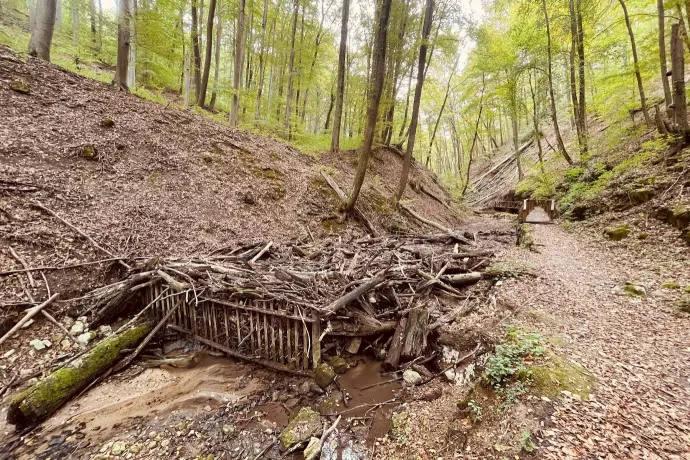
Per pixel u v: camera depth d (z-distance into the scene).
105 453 3.93
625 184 11.60
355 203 14.25
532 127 33.81
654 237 8.55
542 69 18.53
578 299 6.29
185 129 12.55
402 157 23.52
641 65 12.43
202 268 6.62
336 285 6.51
